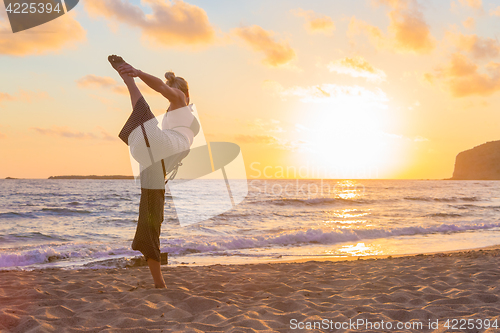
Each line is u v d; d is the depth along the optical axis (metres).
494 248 9.85
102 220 18.50
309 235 12.14
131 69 2.35
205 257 8.76
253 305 2.90
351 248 10.27
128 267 6.70
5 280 4.37
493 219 19.81
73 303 2.86
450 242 11.30
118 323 2.32
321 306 2.94
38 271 5.81
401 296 3.25
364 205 29.69
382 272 5.02
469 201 35.53
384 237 12.73
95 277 4.73
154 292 3.12
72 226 16.50
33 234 13.87
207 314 2.60
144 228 3.04
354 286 3.91
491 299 3.12
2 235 13.54
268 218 19.88
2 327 2.21
